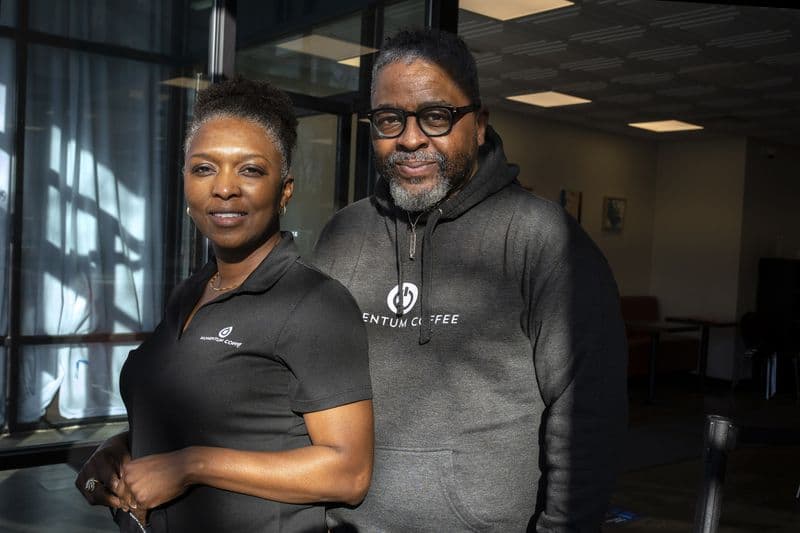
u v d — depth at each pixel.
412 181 1.25
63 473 2.98
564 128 9.11
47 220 3.08
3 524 2.88
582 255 1.21
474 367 1.23
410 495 1.23
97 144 3.17
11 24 2.96
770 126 8.64
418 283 1.29
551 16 5.02
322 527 1.13
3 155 2.98
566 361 1.16
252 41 3.35
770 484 5.08
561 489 1.14
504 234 1.26
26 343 3.03
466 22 5.22
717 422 1.27
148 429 1.13
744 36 5.36
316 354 1.06
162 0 3.26
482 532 1.22
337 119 3.59
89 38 3.12
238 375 1.07
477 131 1.31
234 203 1.10
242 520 1.06
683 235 9.91
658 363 9.16
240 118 1.11
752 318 8.98
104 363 3.21
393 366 1.27
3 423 2.98
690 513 4.36
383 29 3.54
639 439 6.21
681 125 8.88
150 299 3.31
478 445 1.22
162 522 1.08
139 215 3.27
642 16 4.96
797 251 9.73
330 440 1.06
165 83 3.29
